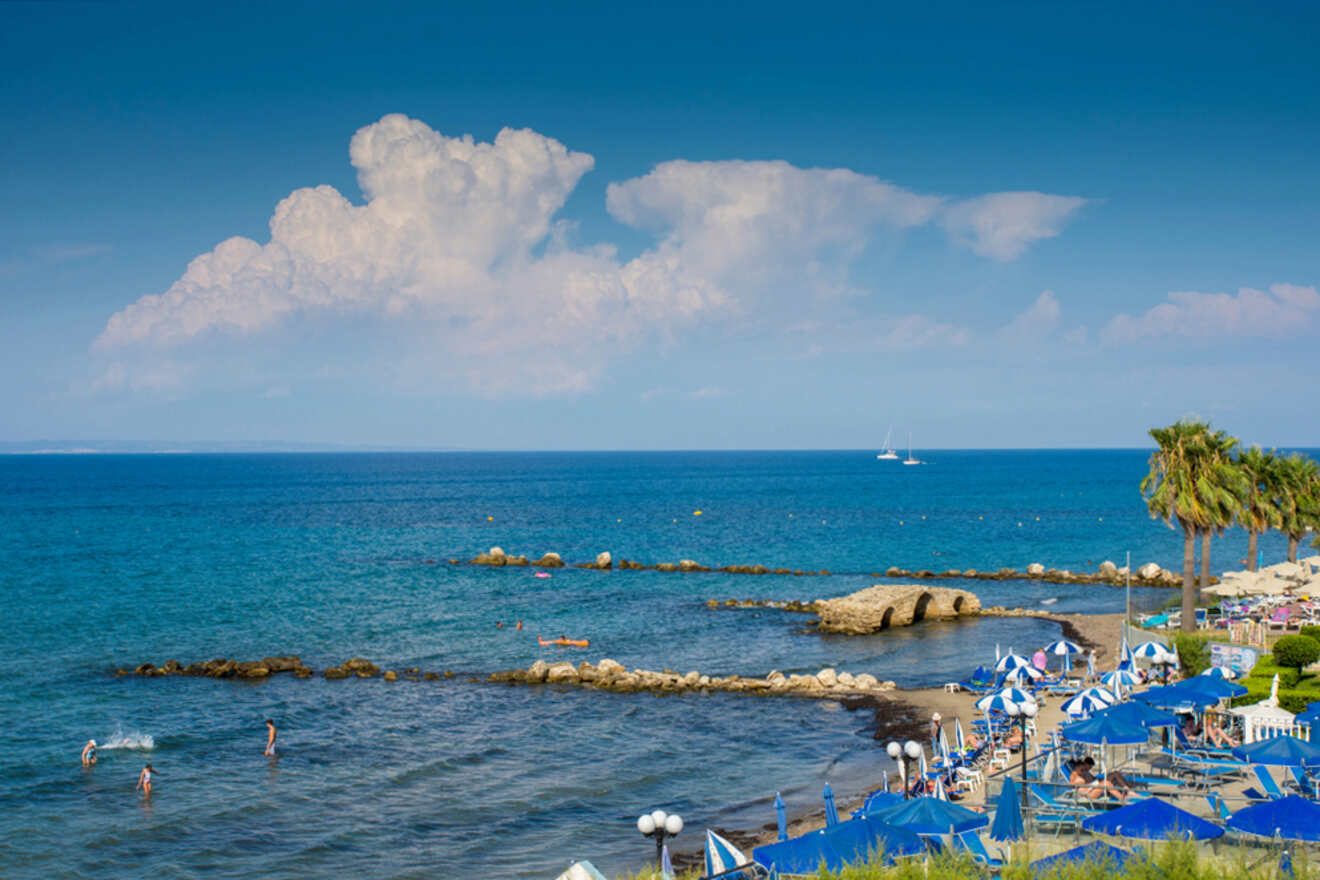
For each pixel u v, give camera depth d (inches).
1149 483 2105.1
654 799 1374.3
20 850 1163.9
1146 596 2785.4
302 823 1266.0
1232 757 1190.9
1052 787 1133.1
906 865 742.5
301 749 1585.9
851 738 1667.1
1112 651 2389.3
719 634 2664.9
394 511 7386.8
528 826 1267.2
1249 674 1571.1
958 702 1883.6
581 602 3196.4
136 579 3595.0
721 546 4928.6
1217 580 3034.0
